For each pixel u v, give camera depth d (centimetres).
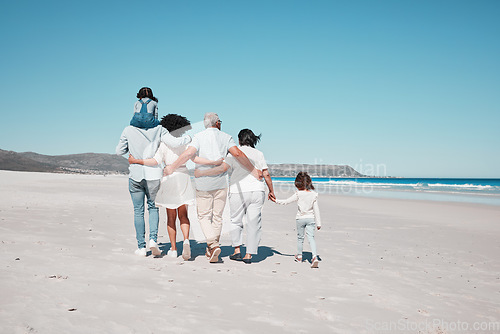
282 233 778
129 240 582
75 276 342
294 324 271
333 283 406
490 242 753
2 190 1502
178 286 344
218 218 477
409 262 550
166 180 469
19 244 469
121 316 253
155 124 478
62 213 856
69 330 222
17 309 245
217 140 468
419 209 1473
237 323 261
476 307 354
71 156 17012
